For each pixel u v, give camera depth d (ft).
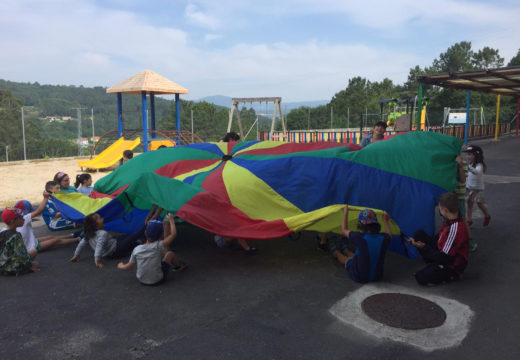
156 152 23.06
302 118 176.35
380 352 10.09
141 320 11.95
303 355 10.01
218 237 18.06
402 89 248.93
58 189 19.72
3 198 30.30
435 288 13.94
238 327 11.45
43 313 12.48
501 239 19.27
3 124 244.22
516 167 44.42
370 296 13.37
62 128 400.26
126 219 18.48
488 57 239.09
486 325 11.32
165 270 14.69
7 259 15.40
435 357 9.84
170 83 61.21
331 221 15.70
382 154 17.84
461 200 17.13
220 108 271.28
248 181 17.88
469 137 88.63
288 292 13.80
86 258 17.56
